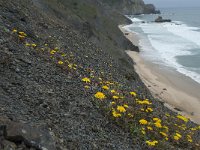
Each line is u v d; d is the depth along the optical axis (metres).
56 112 10.33
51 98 11.23
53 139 7.92
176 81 38.91
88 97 12.80
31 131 7.33
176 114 20.25
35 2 35.25
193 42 70.69
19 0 27.38
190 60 51.28
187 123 18.00
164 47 64.50
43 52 16.81
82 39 31.33
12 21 19.78
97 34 46.03
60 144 8.40
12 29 18.16
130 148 10.22
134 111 12.37
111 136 10.46
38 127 8.31
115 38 60.03
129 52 57.47
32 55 15.11
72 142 8.96
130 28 106.50
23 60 13.62
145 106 13.84
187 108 29.70
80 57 22.64
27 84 11.42
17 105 9.52
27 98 10.35
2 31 16.02
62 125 9.66
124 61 40.41
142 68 45.00
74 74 15.41
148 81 37.91
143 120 10.95
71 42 26.66
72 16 41.56
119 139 10.49
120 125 11.28
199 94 34.09
